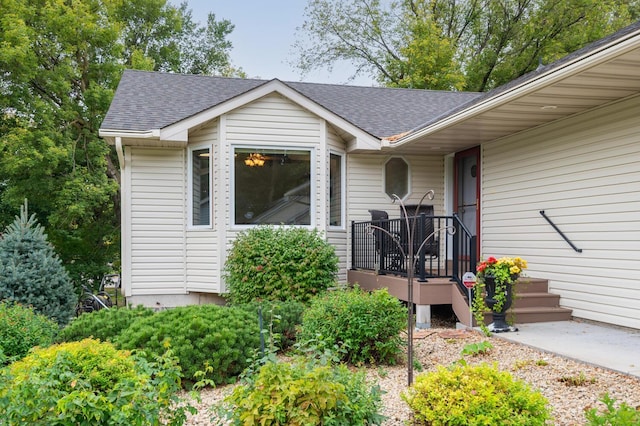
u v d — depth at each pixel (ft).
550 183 23.40
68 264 47.78
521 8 66.74
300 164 28.58
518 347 17.15
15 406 7.54
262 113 28.04
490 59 67.62
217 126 27.68
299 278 24.26
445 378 9.90
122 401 8.16
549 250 23.47
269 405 8.17
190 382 14.38
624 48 13.80
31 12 45.14
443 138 27.07
